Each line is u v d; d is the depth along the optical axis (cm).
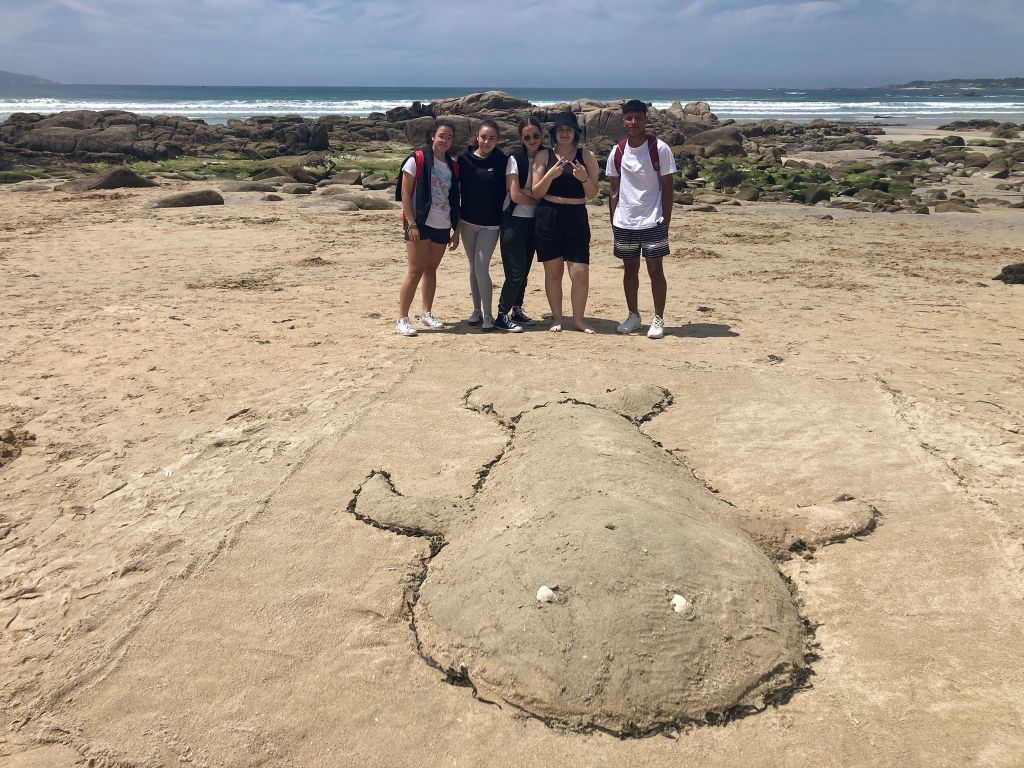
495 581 291
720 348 621
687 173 2602
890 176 2394
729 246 1187
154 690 263
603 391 506
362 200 1605
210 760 236
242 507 372
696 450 426
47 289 816
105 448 440
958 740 233
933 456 416
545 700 250
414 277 648
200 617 297
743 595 283
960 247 1173
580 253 660
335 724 247
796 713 247
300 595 307
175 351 606
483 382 526
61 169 2566
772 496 376
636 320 679
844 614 292
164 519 364
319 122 3588
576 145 647
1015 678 257
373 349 609
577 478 351
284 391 518
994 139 4178
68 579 323
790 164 2952
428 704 254
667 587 278
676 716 246
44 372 559
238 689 262
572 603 272
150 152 3170
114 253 1029
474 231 654
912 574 314
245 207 1541
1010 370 573
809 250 1151
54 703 260
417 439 439
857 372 554
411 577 317
